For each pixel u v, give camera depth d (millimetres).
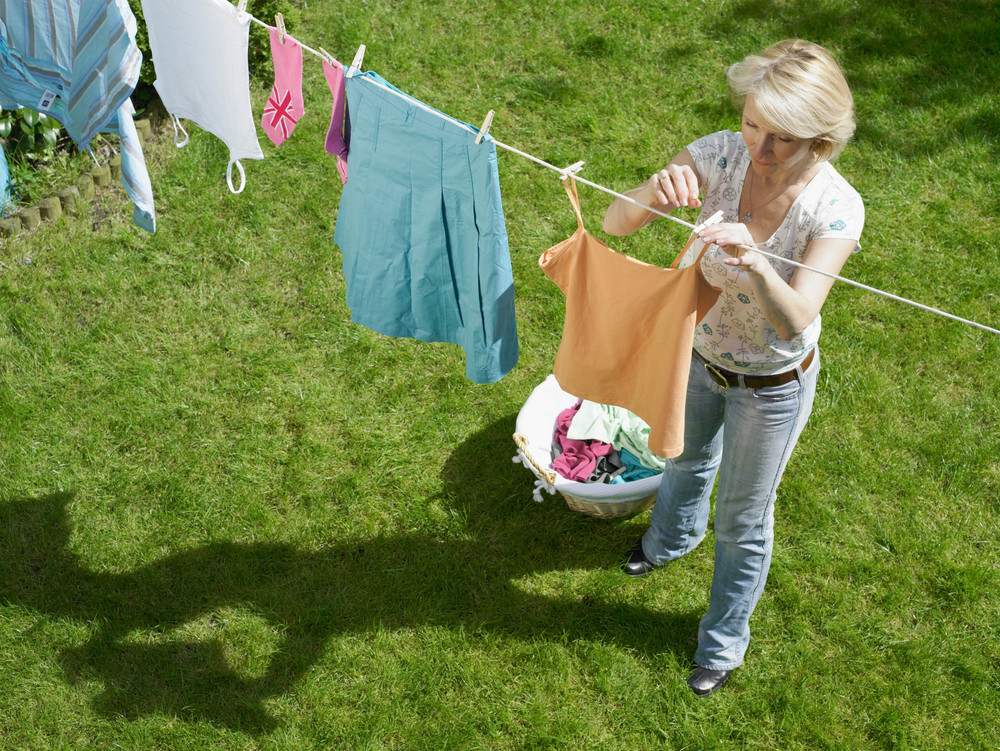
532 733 2936
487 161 2084
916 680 3033
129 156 2586
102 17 2365
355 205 2439
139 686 3014
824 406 3908
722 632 2961
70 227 4414
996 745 2893
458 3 6016
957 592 3270
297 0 5883
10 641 3088
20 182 4430
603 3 6090
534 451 3490
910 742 2904
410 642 3154
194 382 3898
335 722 2951
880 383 3979
